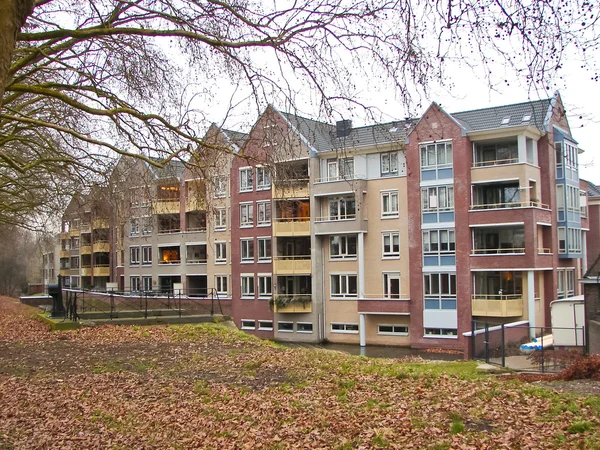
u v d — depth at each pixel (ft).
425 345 119.34
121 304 104.17
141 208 53.06
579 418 27.89
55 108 55.77
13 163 49.21
